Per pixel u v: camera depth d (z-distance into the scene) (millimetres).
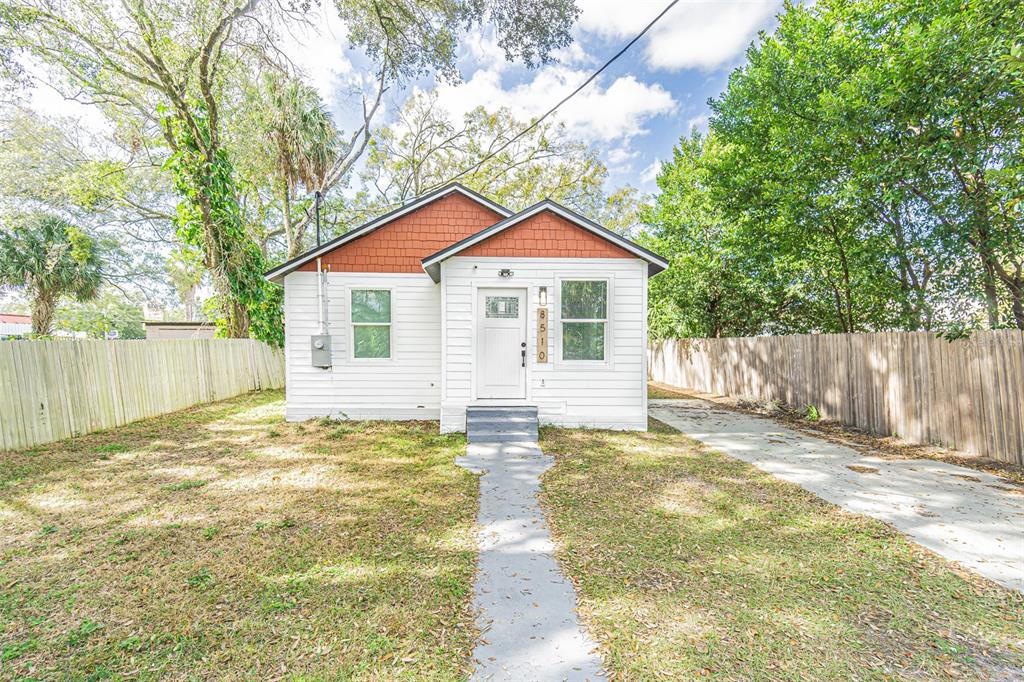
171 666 2354
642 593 3027
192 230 12523
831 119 8359
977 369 6180
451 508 4551
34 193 15891
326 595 3002
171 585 3117
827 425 8617
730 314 14883
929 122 7070
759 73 10633
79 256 17516
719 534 3934
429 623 2707
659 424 8867
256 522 4191
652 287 17375
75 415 7438
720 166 12219
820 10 10148
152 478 5453
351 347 9320
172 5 10203
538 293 8055
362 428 8375
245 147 15508
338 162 18141
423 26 10250
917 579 3195
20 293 19891
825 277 11328
